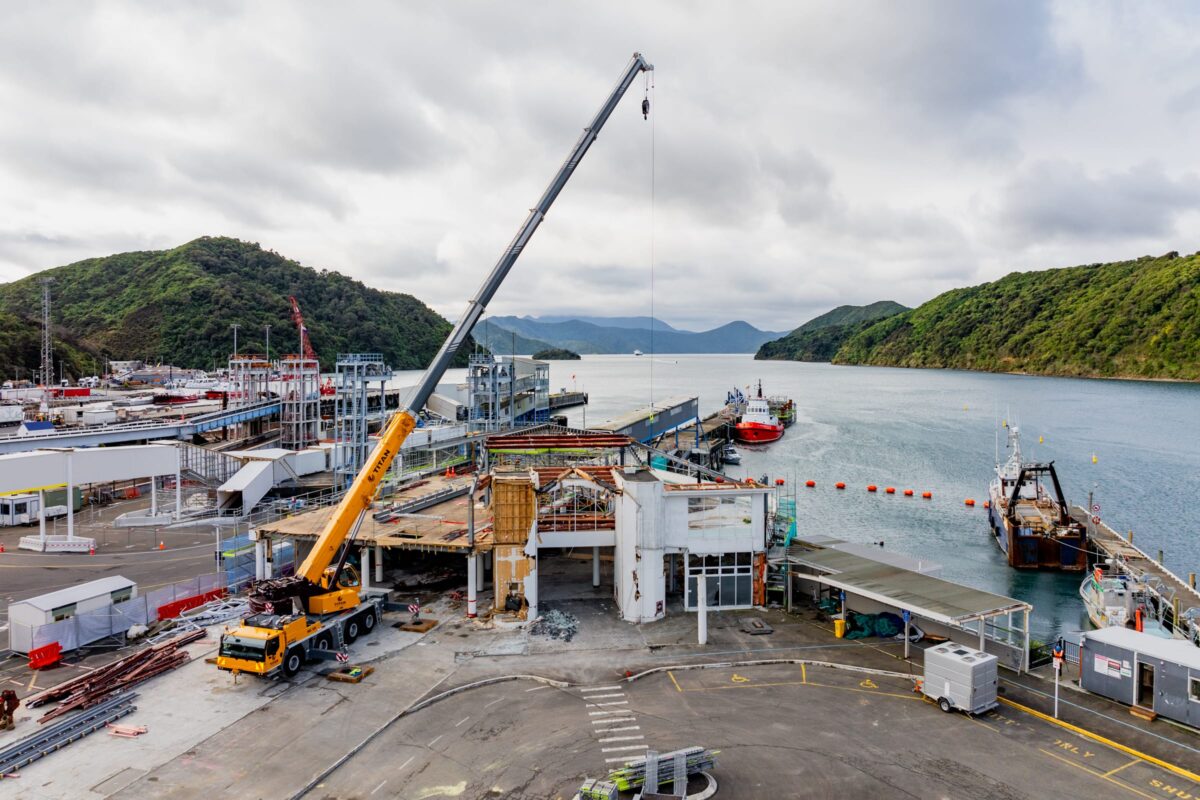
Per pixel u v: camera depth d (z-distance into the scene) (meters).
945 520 92.81
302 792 25.17
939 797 24.98
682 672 35.81
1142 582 55.78
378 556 50.25
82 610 38.19
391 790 25.50
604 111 52.50
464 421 126.81
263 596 35.16
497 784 25.84
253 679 34.47
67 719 29.72
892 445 157.50
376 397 147.00
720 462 136.38
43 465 59.50
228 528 67.50
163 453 68.38
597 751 28.16
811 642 39.66
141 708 31.52
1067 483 112.44
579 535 47.22
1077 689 34.06
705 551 44.84
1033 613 58.69
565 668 36.12
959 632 38.84
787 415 192.25
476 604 44.03
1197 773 26.55
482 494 56.66
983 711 31.28
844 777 26.28
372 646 38.84
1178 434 161.75
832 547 49.88
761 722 30.66
